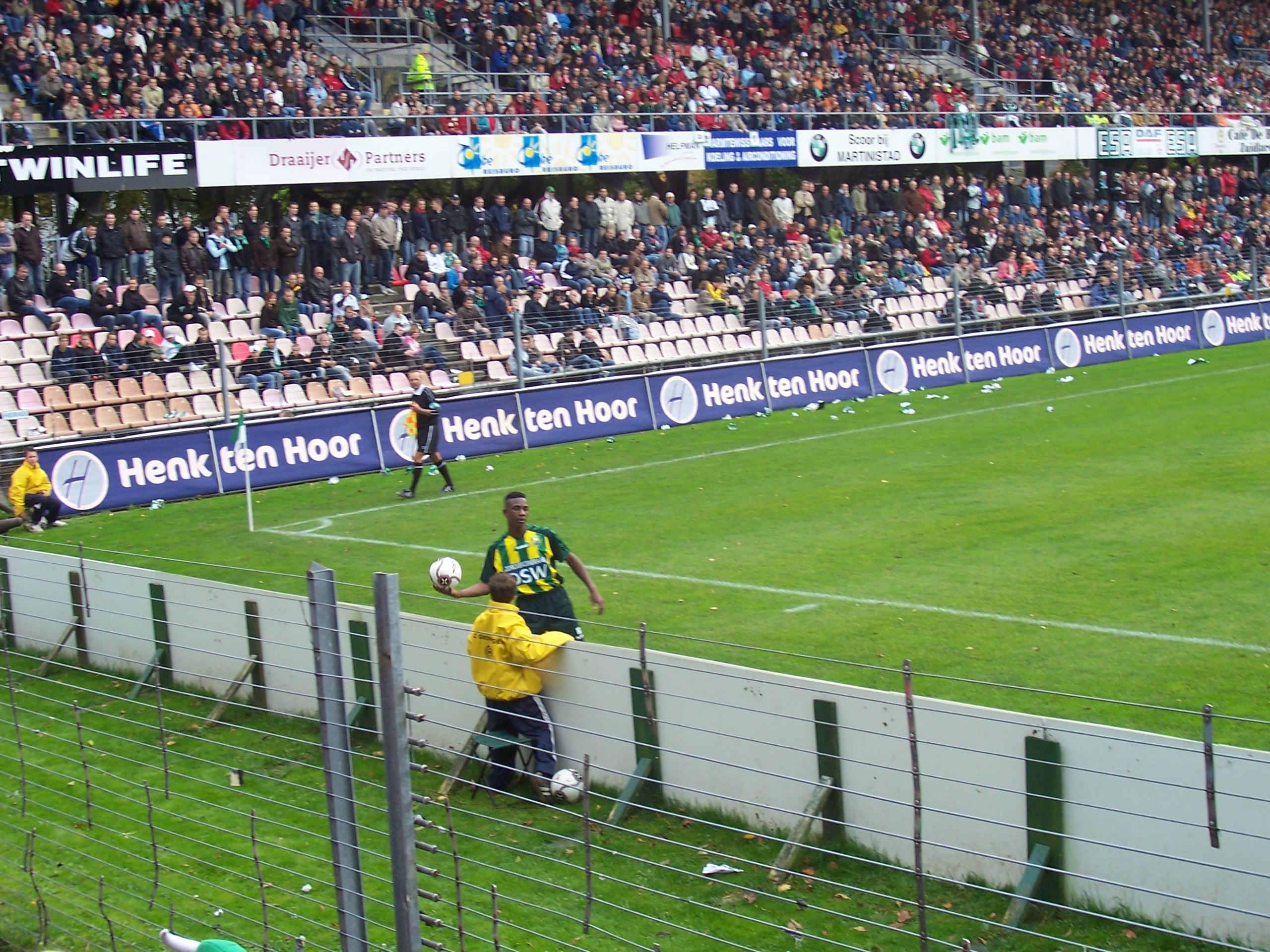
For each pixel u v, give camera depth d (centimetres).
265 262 3912
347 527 2577
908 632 1689
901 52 6406
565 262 4438
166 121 3866
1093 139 6066
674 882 1112
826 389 3922
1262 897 905
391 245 4131
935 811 921
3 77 4009
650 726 1237
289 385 3469
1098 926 975
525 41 5119
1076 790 991
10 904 1147
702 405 3691
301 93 4297
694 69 5509
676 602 1897
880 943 985
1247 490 2417
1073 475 2658
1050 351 4409
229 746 1482
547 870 1148
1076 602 1775
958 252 5316
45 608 1914
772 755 1159
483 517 2598
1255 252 5144
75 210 4094
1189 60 7444
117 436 2906
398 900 757
